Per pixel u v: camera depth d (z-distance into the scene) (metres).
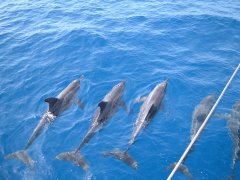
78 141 12.12
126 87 14.51
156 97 12.83
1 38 19.28
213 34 18.72
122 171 10.88
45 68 16.27
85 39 18.16
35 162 11.36
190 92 14.19
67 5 23.16
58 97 13.30
